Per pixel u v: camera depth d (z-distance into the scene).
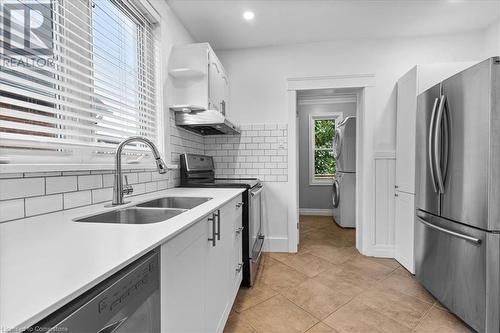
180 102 2.27
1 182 0.93
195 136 2.87
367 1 2.20
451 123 1.77
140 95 1.90
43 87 1.07
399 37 2.83
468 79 1.63
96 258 0.60
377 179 2.84
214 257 1.36
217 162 3.15
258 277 2.37
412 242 2.39
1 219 0.93
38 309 0.40
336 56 2.93
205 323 1.21
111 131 1.51
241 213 2.12
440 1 2.20
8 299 0.42
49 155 1.15
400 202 2.64
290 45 3.02
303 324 1.69
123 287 0.60
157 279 0.77
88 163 1.34
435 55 2.79
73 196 1.23
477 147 1.56
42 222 0.96
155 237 0.77
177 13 2.34
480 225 1.54
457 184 1.72
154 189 1.98
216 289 1.39
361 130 2.96
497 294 1.50
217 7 2.27
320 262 2.71
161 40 2.08
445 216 1.83
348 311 1.83
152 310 0.73
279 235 3.06
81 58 1.37
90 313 0.50
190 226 1.02
